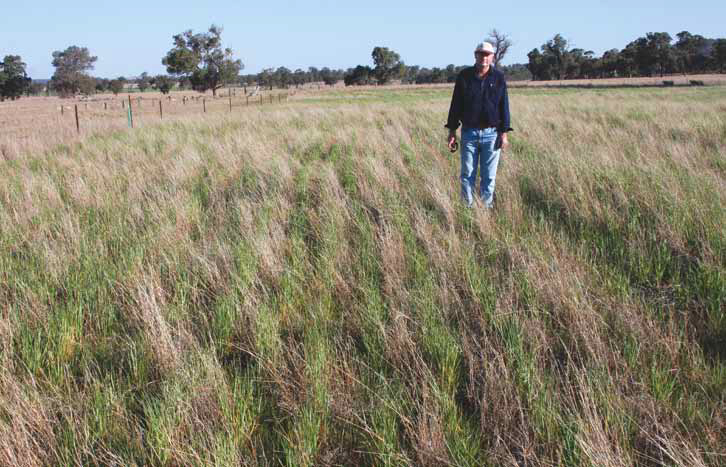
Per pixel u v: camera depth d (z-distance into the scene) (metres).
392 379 2.77
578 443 2.18
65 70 118.94
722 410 2.43
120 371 2.89
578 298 3.44
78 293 3.72
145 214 5.90
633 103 21.25
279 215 5.77
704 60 144.50
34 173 8.69
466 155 6.26
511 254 4.24
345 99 55.38
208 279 4.10
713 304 3.34
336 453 2.33
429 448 2.24
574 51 152.12
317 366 2.79
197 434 2.35
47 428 2.40
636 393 2.58
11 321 3.39
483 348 3.06
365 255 4.40
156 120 19.94
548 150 9.00
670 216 4.90
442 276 3.85
